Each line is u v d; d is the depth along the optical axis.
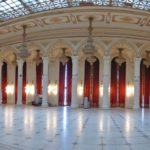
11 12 27.69
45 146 9.54
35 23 28.97
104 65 30.25
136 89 30.47
